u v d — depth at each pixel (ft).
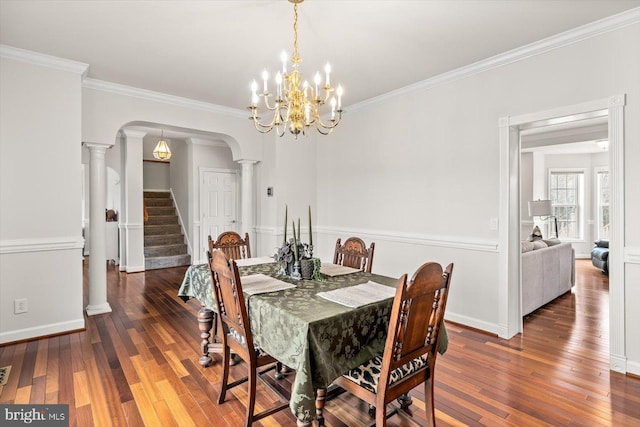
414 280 4.78
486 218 10.59
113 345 9.70
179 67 10.86
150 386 7.57
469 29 8.51
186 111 14.35
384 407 4.99
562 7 7.55
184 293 9.08
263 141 17.10
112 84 12.28
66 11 7.69
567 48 8.85
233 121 15.97
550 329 11.01
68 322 10.61
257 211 17.72
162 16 7.91
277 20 8.08
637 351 7.93
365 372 5.45
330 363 5.19
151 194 26.30
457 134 11.27
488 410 6.71
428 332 5.55
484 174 10.60
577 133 17.79
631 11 7.69
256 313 6.17
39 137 10.06
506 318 10.17
